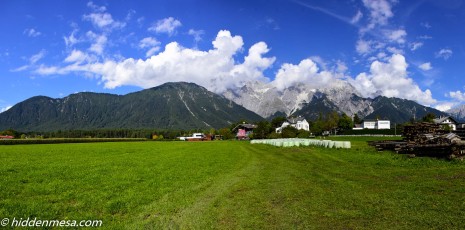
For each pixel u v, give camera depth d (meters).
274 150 54.81
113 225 12.92
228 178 24.00
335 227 12.44
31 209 14.67
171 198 17.28
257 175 25.59
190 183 21.70
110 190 19.08
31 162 35.06
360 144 68.44
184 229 12.45
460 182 20.41
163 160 37.81
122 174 25.44
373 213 14.07
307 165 31.70
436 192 17.77
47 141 105.75
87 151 56.56
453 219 13.05
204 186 20.66
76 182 21.62
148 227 12.69
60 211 14.70
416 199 16.23
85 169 28.62
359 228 12.28
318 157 39.44
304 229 12.26
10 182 21.38
